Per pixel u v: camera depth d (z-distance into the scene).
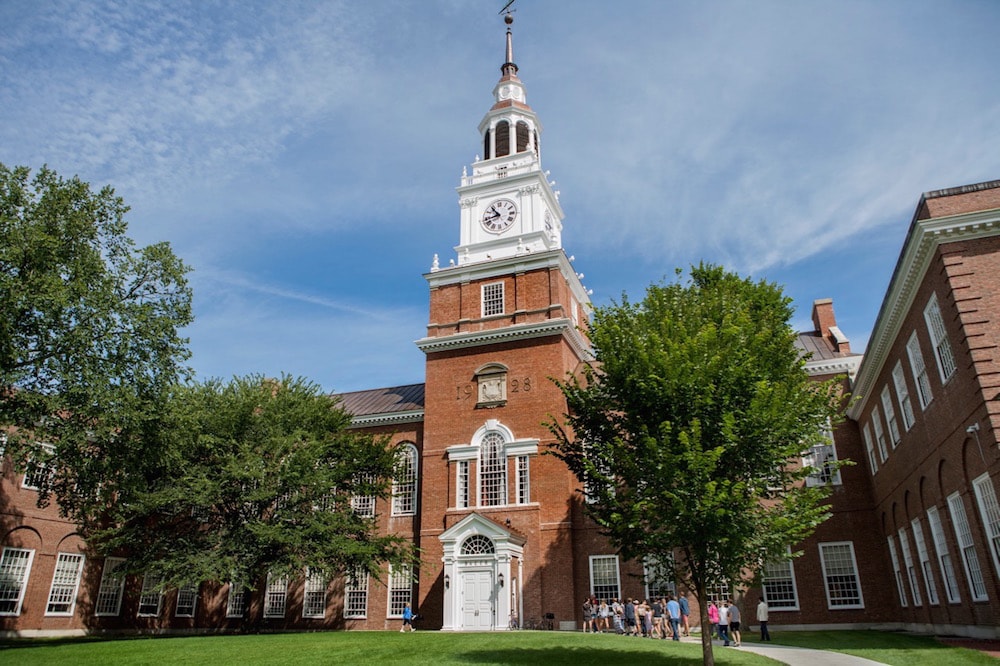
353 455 37.62
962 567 24.09
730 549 16.94
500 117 51.00
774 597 35.94
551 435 38.62
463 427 40.75
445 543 36.97
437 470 40.56
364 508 44.00
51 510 37.88
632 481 18.44
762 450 17.94
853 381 38.25
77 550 39.28
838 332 41.75
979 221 21.73
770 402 17.75
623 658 20.58
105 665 19.70
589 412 20.22
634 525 17.72
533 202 46.75
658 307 22.98
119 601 41.38
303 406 38.16
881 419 32.94
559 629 34.81
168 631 42.94
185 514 36.53
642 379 18.78
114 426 27.41
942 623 27.28
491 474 39.41
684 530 17.03
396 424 45.75
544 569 36.16
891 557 34.22
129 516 34.88
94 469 27.66
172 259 29.70
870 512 36.47
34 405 25.22
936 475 25.55
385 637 26.64
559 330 40.34
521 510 37.59
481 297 43.72
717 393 18.22
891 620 34.28
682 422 18.48
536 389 39.84
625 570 36.06
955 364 22.12
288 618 43.16
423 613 38.09
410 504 43.19
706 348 18.73
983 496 21.73
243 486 34.78
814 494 18.22
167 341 29.42
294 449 35.66
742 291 31.80
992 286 21.34
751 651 23.09
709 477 17.39
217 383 38.31
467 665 19.30
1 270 25.08
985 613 22.62
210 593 45.81
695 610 35.03
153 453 29.69
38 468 28.23
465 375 41.84
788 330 27.78
